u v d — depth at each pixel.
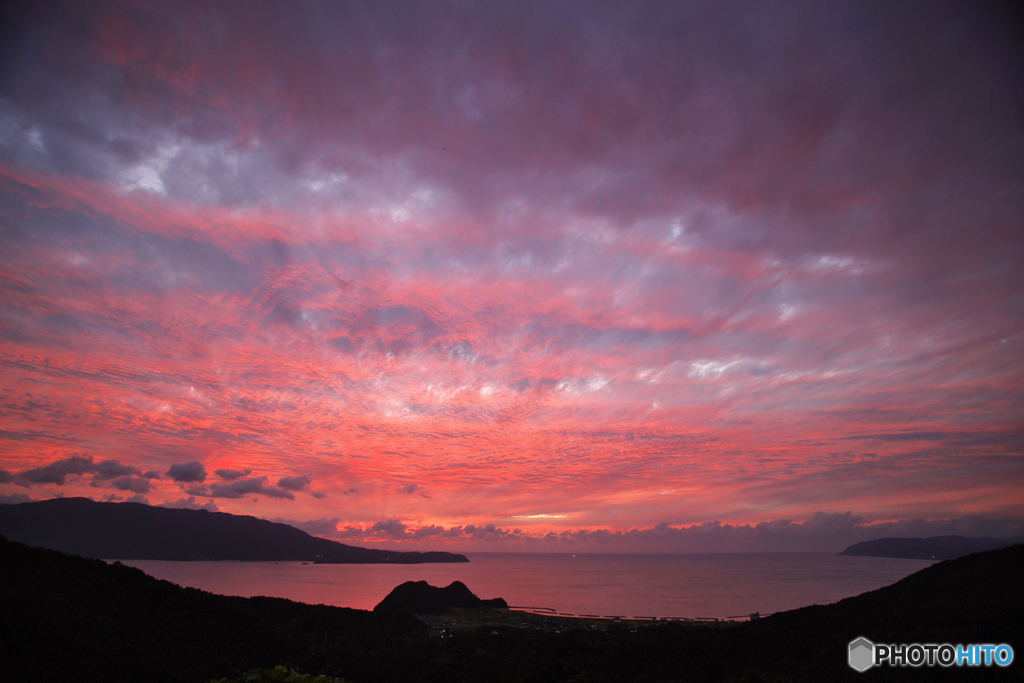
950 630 28.64
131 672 25.62
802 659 29.45
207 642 32.91
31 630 26.70
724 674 28.53
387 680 30.39
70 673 24.00
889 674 24.33
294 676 9.94
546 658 34.34
